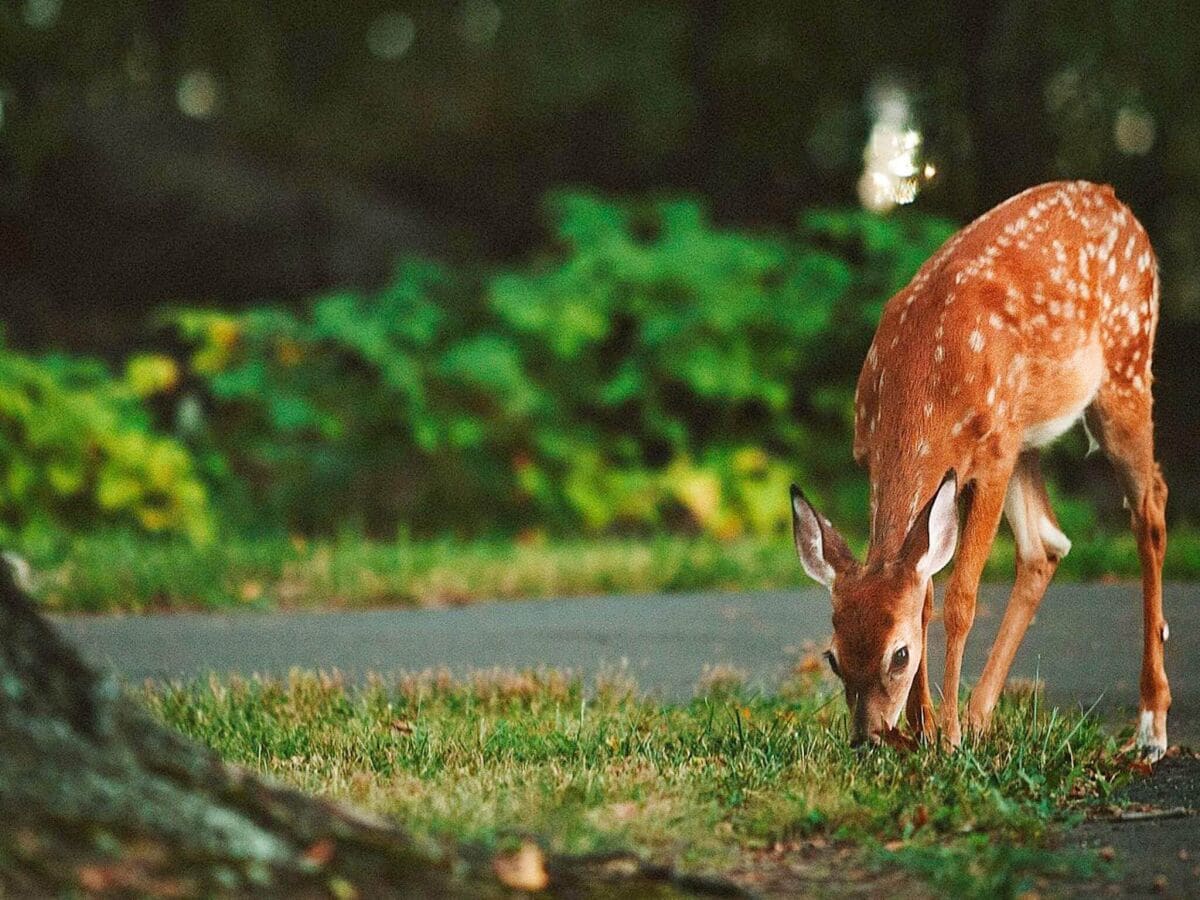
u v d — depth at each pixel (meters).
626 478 16.64
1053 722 7.22
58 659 4.46
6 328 22.31
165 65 27.48
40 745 4.28
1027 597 7.89
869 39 24.34
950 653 7.36
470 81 29.25
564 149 28.34
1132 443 8.20
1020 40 22.86
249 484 17.16
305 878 4.30
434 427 16.52
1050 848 5.69
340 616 11.60
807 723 7.46
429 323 17.14
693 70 25.59
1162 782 6.94
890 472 7.40
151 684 8.71
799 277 17.28
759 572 13.00
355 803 5.92
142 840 4.20
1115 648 9.87
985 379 7.47
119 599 12.06
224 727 7.61
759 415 17.62
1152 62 22.78
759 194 25.48
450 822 5.55
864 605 6.79
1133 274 8.19
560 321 16.67
